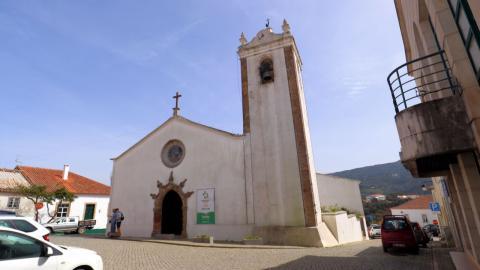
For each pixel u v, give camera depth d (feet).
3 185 93.81
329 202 111.96
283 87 66.69
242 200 61.87
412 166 25.29
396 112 23.38
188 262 33.94
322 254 41.96
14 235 18.17
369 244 66.54
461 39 18.56
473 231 26.78
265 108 66.80
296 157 61.00
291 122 63.52
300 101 64.54
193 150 70.54
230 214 62.08
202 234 63.16
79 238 62.13
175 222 70.13
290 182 59.98
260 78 69.77
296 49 73.87
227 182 64.44
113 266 30.86
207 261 34.73
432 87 28.84
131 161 78.43
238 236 59.82
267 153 63.31
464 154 22.86
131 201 74.33
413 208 197.06
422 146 20.67
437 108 20.51
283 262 34.32
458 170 27.09
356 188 111.24
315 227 55.62
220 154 67.10
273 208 59.41
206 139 69.77
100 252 40.42
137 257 36.99
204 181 66.90
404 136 22.13
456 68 18.52
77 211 108.37
